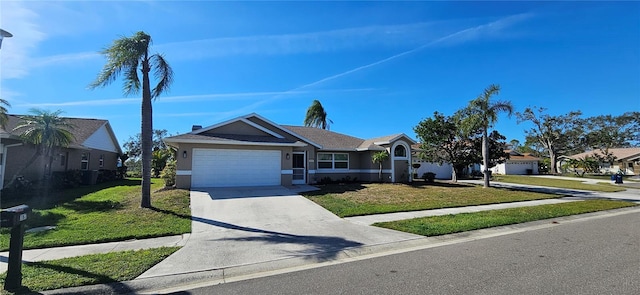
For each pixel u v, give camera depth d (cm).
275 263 565
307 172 1991
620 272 493
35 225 848
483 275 487
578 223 955
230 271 527
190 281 487
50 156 1644
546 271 501
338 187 1720
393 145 2136
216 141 1582
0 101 1425
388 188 1716
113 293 441
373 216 1022
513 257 585
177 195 1303
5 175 1608
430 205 1233
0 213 434
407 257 596
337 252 629
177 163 1557
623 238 741
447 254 613
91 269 514
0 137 1434
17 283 438
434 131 2155
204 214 1015
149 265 538
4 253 617
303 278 489
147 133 1109
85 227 825
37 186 1584
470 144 2147
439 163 2206
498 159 2091
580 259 566
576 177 3647
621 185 2566
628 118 5025
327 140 2283
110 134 2758
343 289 439
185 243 698
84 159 2289
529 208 1211
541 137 4647
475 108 1934
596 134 4353
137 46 1071
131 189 1725
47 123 1480
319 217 995
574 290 423
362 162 2261
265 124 1986
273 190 1529
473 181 2644
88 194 1486
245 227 859
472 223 893
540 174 4378
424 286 444
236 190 1499
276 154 1753
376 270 521
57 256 595
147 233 770
